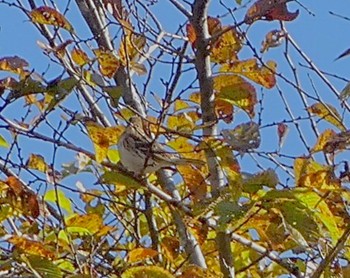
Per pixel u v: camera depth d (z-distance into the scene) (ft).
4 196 17.69
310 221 15.42
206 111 19.47
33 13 19.51
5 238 16.10
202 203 16.89
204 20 19.89
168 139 21.45
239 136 16.05
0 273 16.14
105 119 20.88
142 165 20.16
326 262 16.01
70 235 17.58
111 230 18.02
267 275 20.66
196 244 19.10
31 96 19.33
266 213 17.40
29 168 18.70
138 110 20.92
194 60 19.88
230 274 18.21
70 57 19.83
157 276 16.69
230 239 18.40
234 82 19.43
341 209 17.78
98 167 19.80
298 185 16.22
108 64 19.99
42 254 16.15
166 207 21.29
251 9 19.49
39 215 17.69
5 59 18.71
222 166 17.12
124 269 17.02
